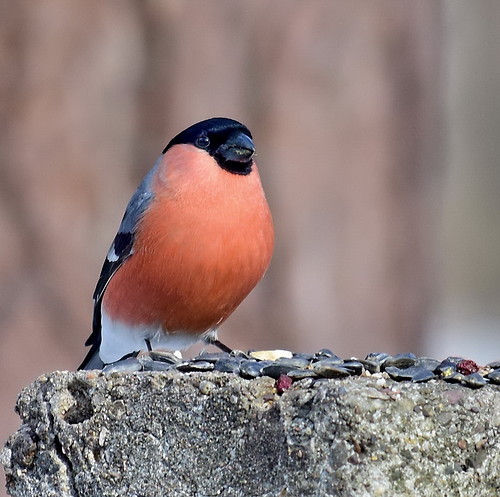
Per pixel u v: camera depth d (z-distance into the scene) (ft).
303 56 46.57
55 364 43.60
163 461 19.77
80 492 20.45
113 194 44.32
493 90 91.56
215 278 27.61
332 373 19.56
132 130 44.65
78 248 43.96
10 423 43.21
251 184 27.78
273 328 46.57
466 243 94.68
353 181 47.85
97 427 20.35
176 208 27.30
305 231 47.01
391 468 18.13
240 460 19.02
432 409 18.48
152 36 44.65
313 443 18.15
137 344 29.84
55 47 43.75
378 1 48.01
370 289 48.47
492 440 18.85
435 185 52.85
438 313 55.16
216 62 45.32
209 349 43.06
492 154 92.94
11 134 43.68
